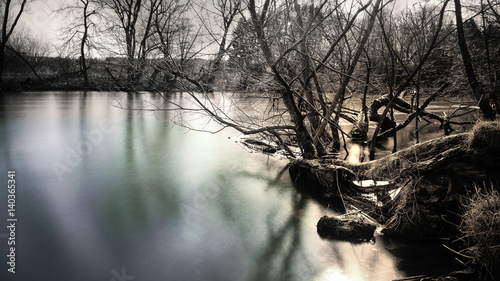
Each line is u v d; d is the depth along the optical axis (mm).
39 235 4227
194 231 4422
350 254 3826
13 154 8258
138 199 5562
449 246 3871
